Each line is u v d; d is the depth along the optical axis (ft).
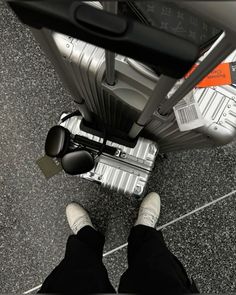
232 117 2.29
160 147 3.64
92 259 3.09
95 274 2.76
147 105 1.94
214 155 4.20
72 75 2.38
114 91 2.25
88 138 3.39
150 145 3.38
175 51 1.06
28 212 4.12
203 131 2.40
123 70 2.04
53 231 4.09
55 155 3.24
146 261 2.76
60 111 4.23
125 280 2.66
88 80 2.32
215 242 4.11
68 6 1.03
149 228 3.44
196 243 4.10
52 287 2.51
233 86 2.31
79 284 2.53
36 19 1.08
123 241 4.09
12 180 4.15
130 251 3.34
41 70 4.27
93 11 1.04
